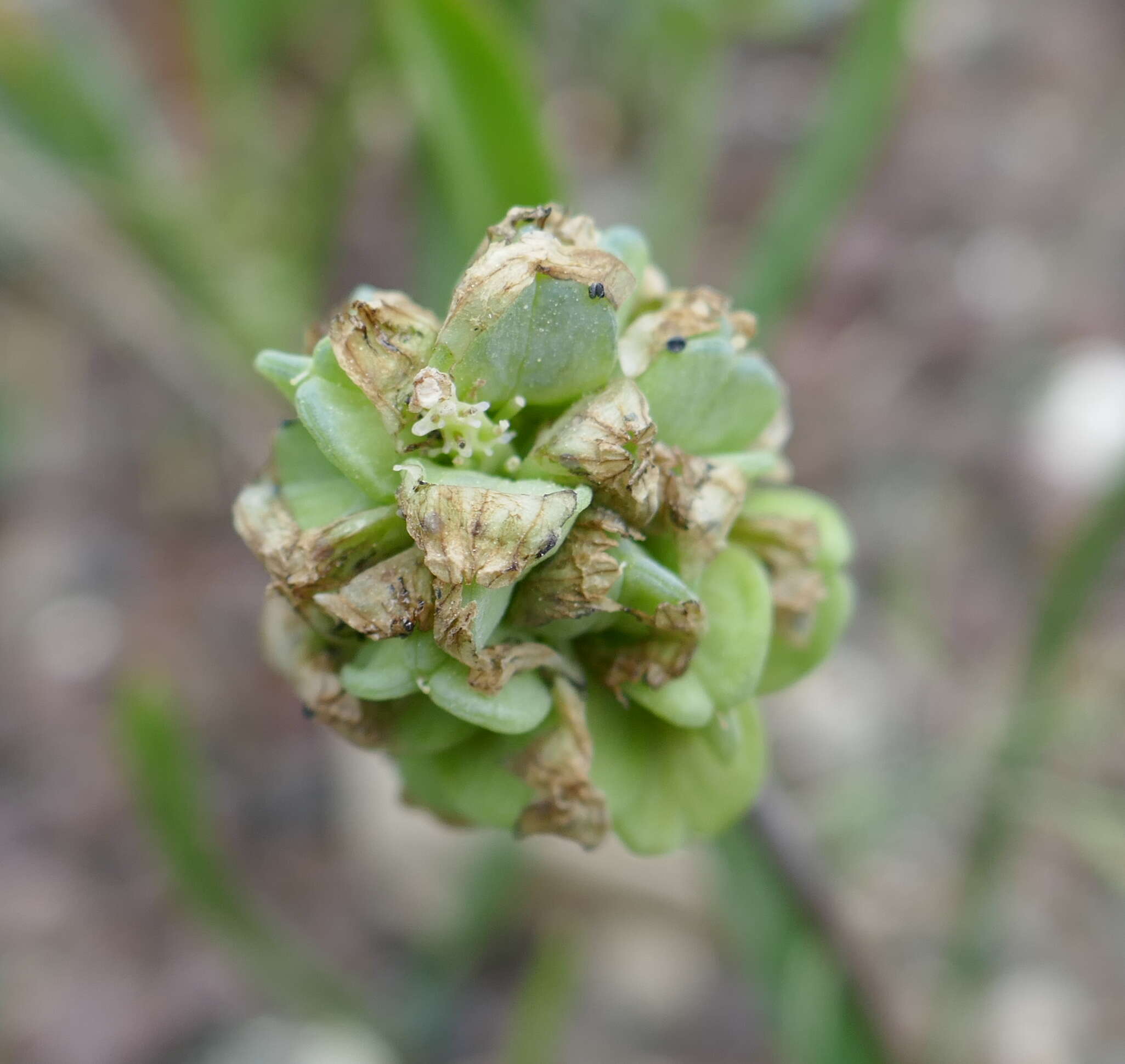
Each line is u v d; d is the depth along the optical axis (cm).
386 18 6
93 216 9
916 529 10
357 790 10
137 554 11
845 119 6
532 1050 7
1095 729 9
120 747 6
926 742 9
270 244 9
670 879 9
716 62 8
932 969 8
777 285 6
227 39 9
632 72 11
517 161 5
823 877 5
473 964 9
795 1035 6
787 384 11
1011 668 10
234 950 7
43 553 11
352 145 9
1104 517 6
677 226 8
